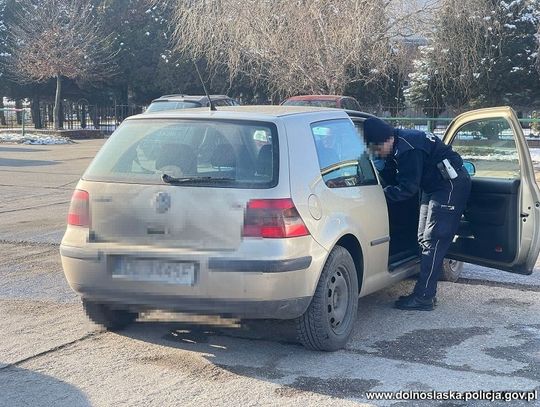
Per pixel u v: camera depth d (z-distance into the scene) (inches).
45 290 271.0
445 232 241.3
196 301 188.4
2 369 193.0
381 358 202.4
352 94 1133.7
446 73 912.9
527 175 242.7
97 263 196.7
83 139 1316.4
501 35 1013.8
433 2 780.0
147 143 205.9
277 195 188.7
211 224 187.8
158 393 177.8
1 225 409.1
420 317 242.2
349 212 213.5
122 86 1483.8
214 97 700.0
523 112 1138.0
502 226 246.2
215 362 199.2
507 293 273.6
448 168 237.1
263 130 200.2
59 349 208.5
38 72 1293.1
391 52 812.0
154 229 192.1
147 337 219.6
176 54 1316.4
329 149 216.2
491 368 195.3
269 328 228.1
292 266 187.3
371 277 228.5
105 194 198.5
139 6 1421.0
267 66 856.9
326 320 200.5
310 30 776.9
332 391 179.2
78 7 1341.0
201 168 195.0
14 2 1413.6
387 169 257.4
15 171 718.5
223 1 796.6
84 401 173.2
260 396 175.9
